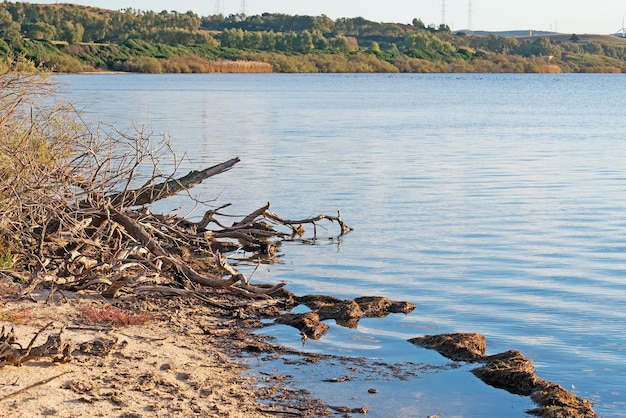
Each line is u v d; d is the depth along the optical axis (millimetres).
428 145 35625
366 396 8094
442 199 20938
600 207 19844
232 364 8812
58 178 10766
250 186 22469
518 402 8039
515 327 10586
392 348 9609
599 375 8891
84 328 9297
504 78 183750
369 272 13508
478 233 16688
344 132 41812
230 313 10758
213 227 16844
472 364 9062
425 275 13305
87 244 11391
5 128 10781
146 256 11641
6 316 9172
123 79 129500
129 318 9781
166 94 80375
